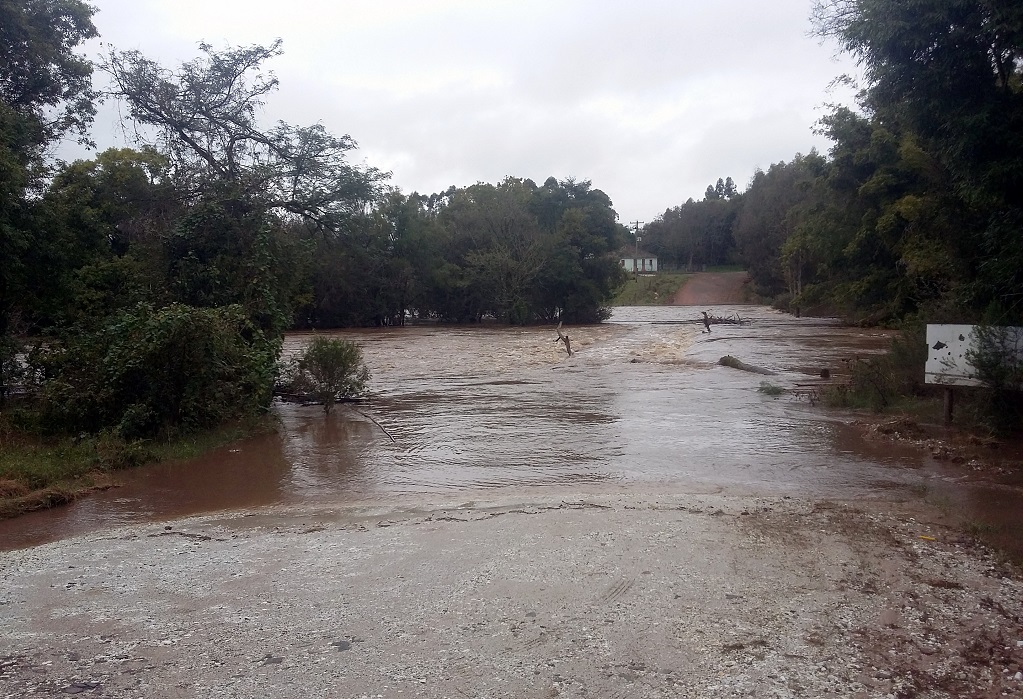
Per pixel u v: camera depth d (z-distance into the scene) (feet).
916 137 44.55
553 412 52.03
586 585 18.44
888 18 36.24
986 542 22.30
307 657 14.88
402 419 50.14
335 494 30.53
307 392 56.44
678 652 14.84
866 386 52.85
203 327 42.34
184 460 37.65
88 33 62.03
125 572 20.47
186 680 14.06
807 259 211.20
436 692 13.43
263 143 68.59
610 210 225.35
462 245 217.77
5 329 51.55
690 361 87.35
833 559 20.45
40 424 41.65
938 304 54.19
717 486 30.81
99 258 55.98
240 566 20.70
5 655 15.28
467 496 29.60
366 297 197.88
